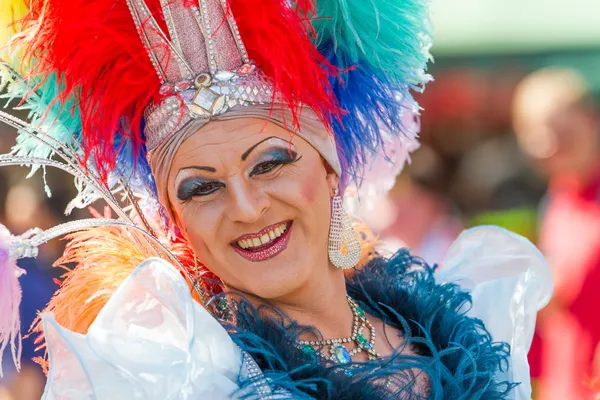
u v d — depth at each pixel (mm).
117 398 1712
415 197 4988
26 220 4062
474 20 7488
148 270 1847
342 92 2193
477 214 7277
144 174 2156
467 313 2482
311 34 2098
